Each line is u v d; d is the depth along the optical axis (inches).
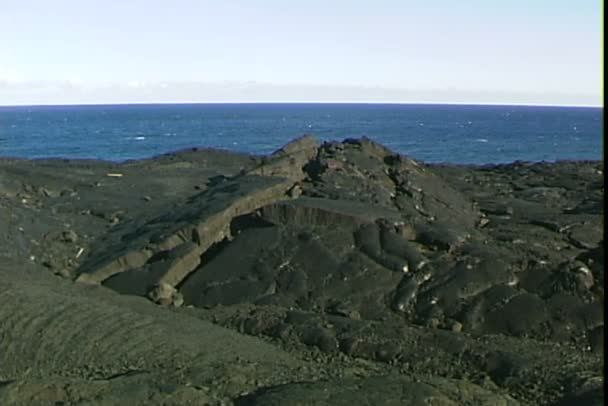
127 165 1702.8
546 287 711.7
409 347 631.8
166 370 535.2
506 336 668.7
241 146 3631.9
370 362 617.6
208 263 825.5
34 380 480.7
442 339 639.1
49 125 5679.1
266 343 652.1
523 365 582.9
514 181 1566.2
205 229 870.4
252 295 766.5
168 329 641.0
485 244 831.1
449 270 748.0
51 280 812.0
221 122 6505.9
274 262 797.9
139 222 1045.8
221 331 660.1
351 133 4766.2
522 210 1189.7
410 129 5324.8
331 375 546.6
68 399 463.5
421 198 1056.2
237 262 811.4
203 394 471.5
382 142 3863.2
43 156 3014.3
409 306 722.8
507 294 707.4
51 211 1145.4
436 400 476.7
